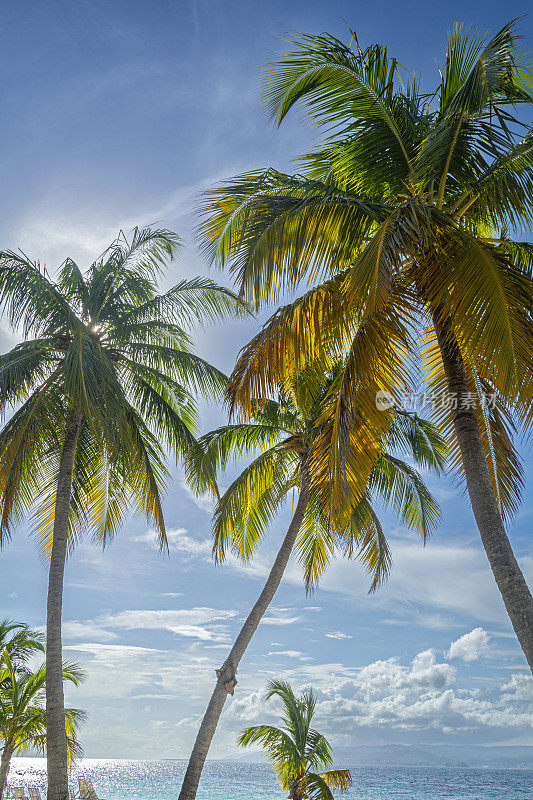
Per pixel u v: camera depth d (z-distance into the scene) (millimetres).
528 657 5570
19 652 17609
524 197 7348
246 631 13883
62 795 11141
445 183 7844
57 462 14750
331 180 8812
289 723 18391
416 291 7125
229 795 90750
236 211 8469
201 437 14922
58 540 12898
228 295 14797
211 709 13133
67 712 17125
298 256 7707
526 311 6129
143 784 145000
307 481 14633
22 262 13422
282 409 14742
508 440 7969
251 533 15617
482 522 6309
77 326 13078
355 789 122875
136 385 14750
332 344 8078
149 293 15383
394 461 15250
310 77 7844
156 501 14109
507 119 7332
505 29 6703
